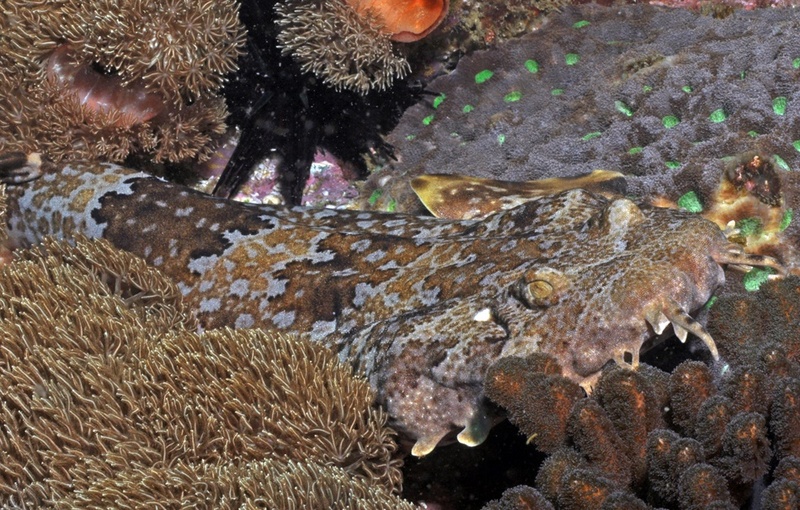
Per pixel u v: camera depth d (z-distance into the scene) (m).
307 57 1.54
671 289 1.18
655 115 1.48
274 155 1.66
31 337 1.29
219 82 1.54
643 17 1.81
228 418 1.23
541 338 1.19
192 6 1.49
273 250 1.37
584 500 1.14
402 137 1.75
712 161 1.35
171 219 1.41
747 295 1.22
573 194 1.30
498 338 1.20
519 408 1.17
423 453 1.22
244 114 1.63
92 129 1.52
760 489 1.15
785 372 1.17
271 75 1.59
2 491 1.22
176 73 1.49
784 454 1.14
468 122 1.75
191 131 1.57
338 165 1.74
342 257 1.34
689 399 1.17
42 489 1.21
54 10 1.48
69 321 1.29
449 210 1.42
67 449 1.22
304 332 1.32
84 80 1.52
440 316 1.24
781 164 1.36
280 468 1.20
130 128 1.54
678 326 1.17
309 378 1.24
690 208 1.36
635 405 1.16
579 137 1.54
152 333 1.30
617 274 1.19
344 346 1.28
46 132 1.51
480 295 1.24
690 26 1.71
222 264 1.38
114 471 1.21
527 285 1.20
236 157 1.62
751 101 1.42
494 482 1.30
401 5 1.54
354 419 1.22
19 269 1.35
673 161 1.41
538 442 1.18
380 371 1.24
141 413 1.23
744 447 1.13
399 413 1.23
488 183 1.45
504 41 1.89
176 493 1.19
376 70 1.57
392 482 1.23
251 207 1.42
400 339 1.23
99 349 1.28
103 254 1.36
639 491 1.17
